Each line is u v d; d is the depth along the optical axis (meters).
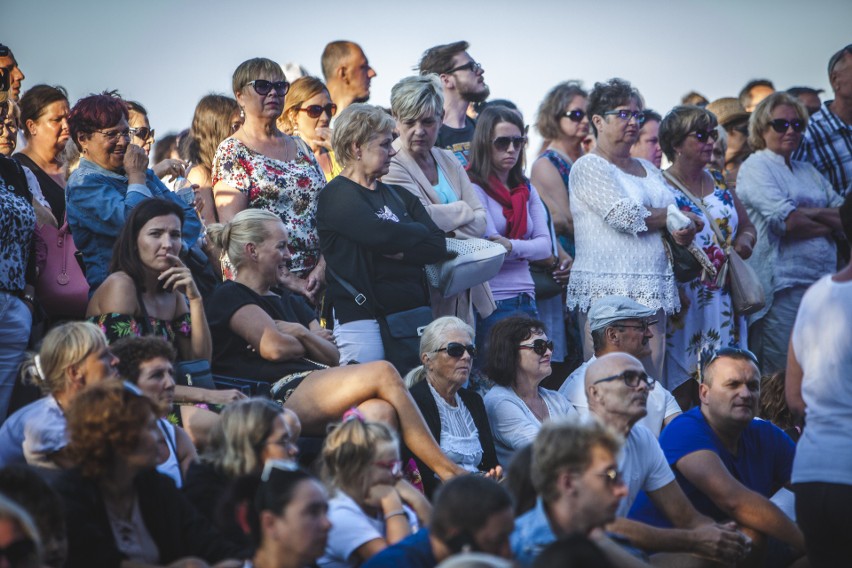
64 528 16.23
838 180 36.78
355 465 19.70
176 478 20.50
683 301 31.25
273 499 16.64
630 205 30.03
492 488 16.33
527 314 27.91
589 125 33.72
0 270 23.56
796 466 20.02
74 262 25.45
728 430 24.23
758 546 23.11
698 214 31.70
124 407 17.56
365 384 23.44
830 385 19.55
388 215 26.62
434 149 29.41
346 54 36.47
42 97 27.78
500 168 30.38
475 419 25.36
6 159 24.59
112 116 25.67
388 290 26.45
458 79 33.22
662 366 30.56
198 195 29.00
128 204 25.08
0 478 15.91
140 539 17.97
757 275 34.94
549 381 31.56
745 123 38.81
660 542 21.81
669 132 32.38
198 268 26.73
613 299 27.95
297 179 28.83
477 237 28.66
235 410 19.33
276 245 25.97
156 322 23.61
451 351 24.78
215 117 31.25
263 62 28.75
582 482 16.88
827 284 19.95
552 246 30.78
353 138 26.69
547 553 13.55
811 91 41.62
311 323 26.64
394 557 17.06
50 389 19.59
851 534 19.34
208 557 18.27
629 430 22.72
